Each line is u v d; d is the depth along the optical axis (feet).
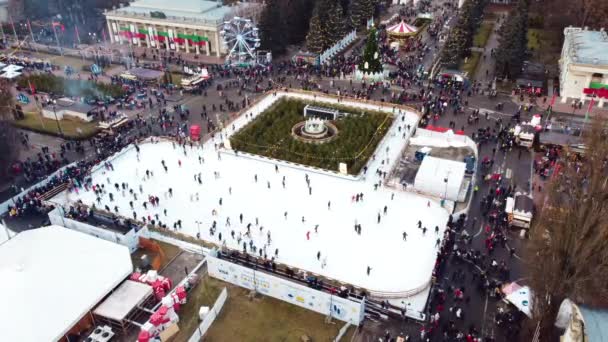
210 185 240.53
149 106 324.80
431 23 495.82
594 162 142.61
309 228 208.03
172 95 342.23
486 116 303.68
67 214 212.43
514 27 342.64
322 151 263.08
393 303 167.22
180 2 454.81
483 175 241.35
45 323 146.51
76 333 152.56
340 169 244.63
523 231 198.49
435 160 238.27
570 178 151.02
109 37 480.23
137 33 448.65
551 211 149.89
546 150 258.78
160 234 201.36
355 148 266.16
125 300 158.81
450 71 354.95
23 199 224.33
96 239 181.98
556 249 142.61
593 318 125.08
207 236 202.39
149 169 254.47
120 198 228.84
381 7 554.87
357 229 204.44
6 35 481.87
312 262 187.32
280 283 166.71
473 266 181.78
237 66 386.73
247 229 206.59
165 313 150.30
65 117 311.68
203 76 358.23
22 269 163.22
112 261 171.53
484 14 529.45
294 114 305.32
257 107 320.29
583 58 309.63
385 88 343.26
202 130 293.23
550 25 448.24
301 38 446.60
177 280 177.78
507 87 346.33
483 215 212.64
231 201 227.61
